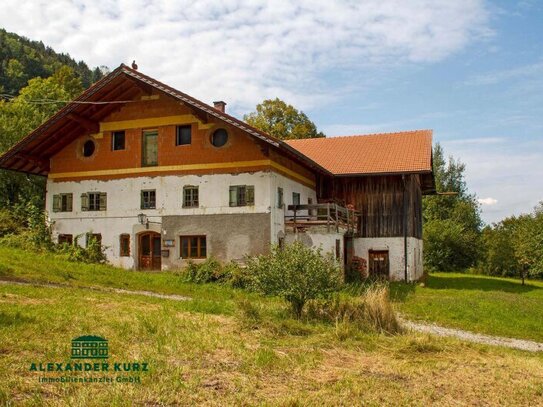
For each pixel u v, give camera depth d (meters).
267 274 14.68
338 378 8.98
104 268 22.83
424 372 9.91
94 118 27.34
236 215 24.73
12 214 29.22
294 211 26.23
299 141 37.62
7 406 6.58
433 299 22.28
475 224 57.28
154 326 11.35
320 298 14.59
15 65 83.94
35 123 41.44
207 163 25.42
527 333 16.97
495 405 8.39
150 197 26.39
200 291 20.56
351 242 31.88
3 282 16.55
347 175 30.33
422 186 38.56
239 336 11.52
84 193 27.58
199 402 7.28
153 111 26.55
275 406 7.30
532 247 37.88
